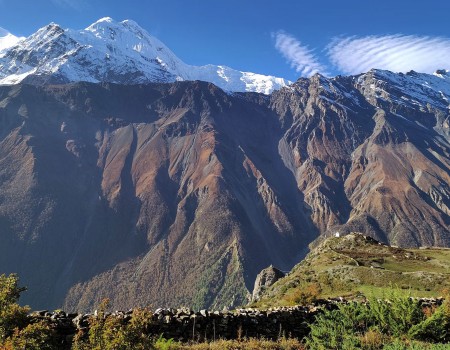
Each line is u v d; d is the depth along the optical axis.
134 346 13.38
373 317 21.31
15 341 12.96
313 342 19.02
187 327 19.08
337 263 63.69
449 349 17.38
